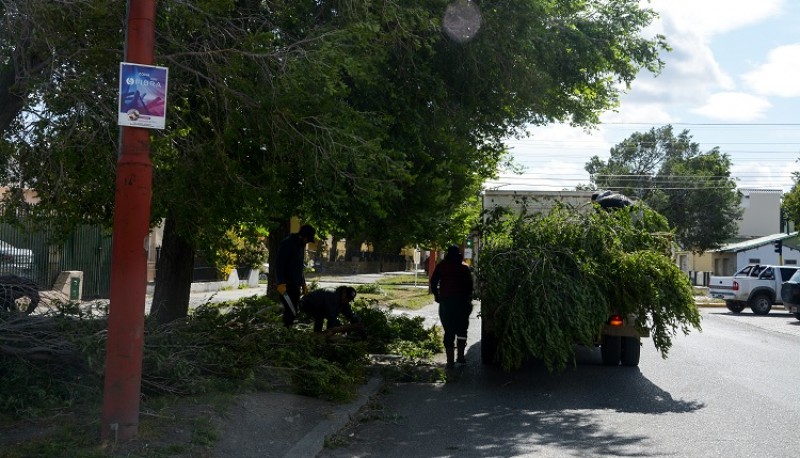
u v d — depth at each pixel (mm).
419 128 11602
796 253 50719
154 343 7996
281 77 8484
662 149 75938
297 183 10617
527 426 8461
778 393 10656
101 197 8703
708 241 66750
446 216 13711
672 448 7414
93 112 8359
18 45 8242
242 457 6336
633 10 14602
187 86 8914
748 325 23906
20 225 9406
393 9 9758
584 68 14266
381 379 11055
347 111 9156
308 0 9883
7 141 8203
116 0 8102
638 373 12531
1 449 5824
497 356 11125
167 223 12695
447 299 12641
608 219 11812
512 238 11492
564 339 10719
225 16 9305
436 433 8102
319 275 53000
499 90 12867
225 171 8773
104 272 21688
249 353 9211
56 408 6902
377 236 12461
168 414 7008
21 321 7316
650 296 11125
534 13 11969
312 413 8219
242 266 34625
